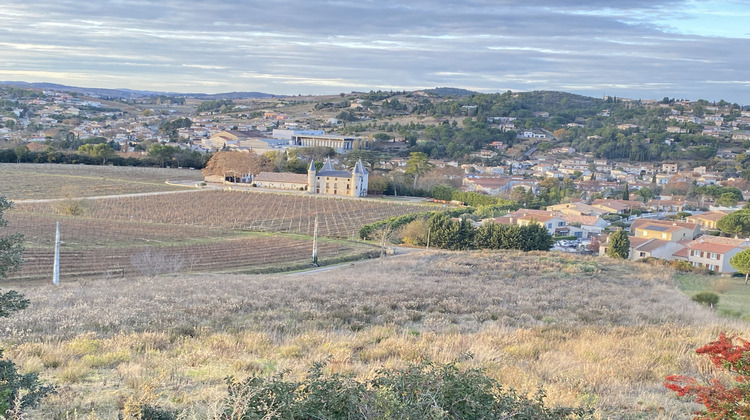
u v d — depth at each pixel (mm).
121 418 12844
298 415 11805
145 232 91875
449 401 12406
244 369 18219
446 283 51594
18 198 120750
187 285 45344
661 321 35594
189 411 13508
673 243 100312
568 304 41500
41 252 69562
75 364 18094
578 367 20281
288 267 71188
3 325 25562
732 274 83938
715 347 12297
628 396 17109
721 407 11594
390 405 11578
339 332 26922
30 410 13617
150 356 19891
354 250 87312
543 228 95500
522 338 26141
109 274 59719
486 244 95375
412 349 21516
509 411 12633
